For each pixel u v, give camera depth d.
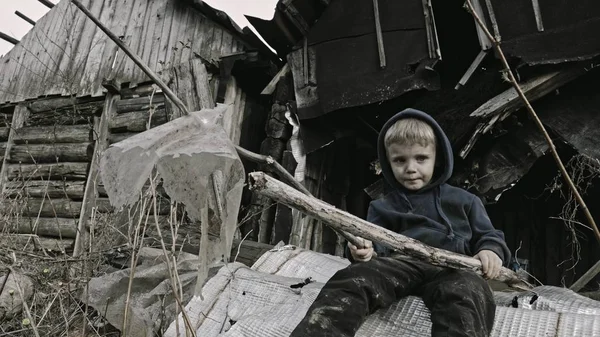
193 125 1.28
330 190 6.02
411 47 4.89
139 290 2.48
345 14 5.28
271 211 5.54
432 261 1.42
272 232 5.30
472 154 4.69
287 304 1.98
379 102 5.16
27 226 6.37
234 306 2.12
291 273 2.64
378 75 4.97
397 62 4.92
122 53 7.26
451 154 1.72
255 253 3.97
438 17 5.87
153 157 1.17
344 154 6.37
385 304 1.45
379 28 5.07
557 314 1.54
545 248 5.96
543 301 1.84
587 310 1.75
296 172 5.27
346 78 5.10
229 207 1.31
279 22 5.35
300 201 1.27
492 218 6.25
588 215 1.67
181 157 1.21
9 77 8.16
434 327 1.36
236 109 6.33
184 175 1.23
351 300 1.37
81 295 2.41
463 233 1.65
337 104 5.07
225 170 1.25
